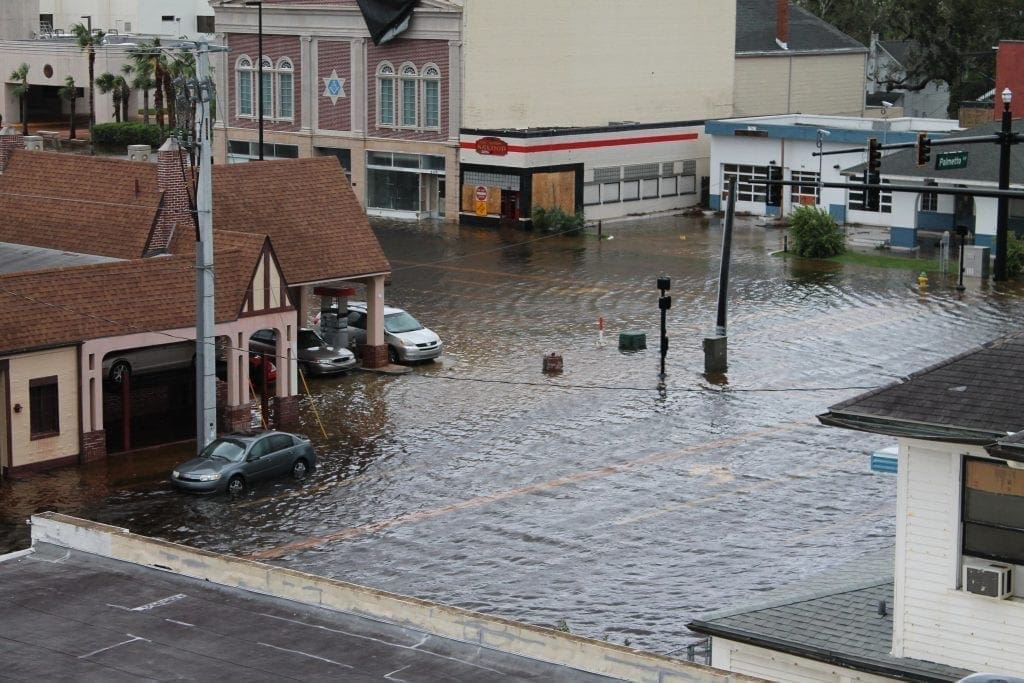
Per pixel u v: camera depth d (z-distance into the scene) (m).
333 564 50.66
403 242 116.81
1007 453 28.17
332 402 72.69
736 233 120.94
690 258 109.62
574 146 123.81
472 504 57.06
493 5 123.19
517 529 54.16
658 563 50.66
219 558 30.95
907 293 97.00
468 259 109.44
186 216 74.12
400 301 94.94
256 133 136.38
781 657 31.44
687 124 133.00
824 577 37.03
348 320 81.00
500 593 48.03
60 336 61.72
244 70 136.12
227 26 136.25
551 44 127.44
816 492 58.22
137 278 65.19
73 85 162.12
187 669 26.78
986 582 29.45
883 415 30.83
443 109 125.06
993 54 164.12
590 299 95.56
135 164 77.50
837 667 30.69
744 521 54.84
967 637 30.00
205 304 61.09
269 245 68.31
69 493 58.88
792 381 75.50
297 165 80.62
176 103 61.31
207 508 56.94
